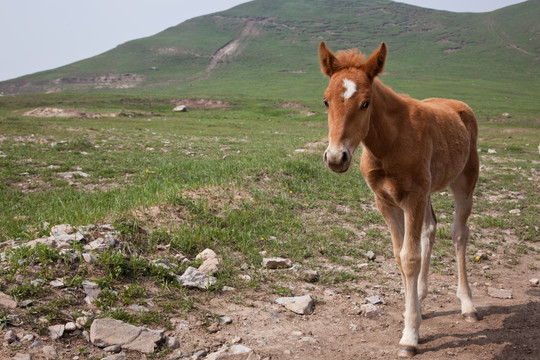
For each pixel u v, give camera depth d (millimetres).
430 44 129125
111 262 4836
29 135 18531
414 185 4254
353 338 4281
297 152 14711
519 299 5461
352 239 7422
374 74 3873
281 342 4070
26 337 3627
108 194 9070
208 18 170750
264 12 174875
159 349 3783
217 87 90062
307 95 71312
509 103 56906
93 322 3881
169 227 6398
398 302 5242
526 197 11234
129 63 124875
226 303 4809
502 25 139375
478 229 8539
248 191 8820
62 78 114188
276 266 5910
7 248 5031
